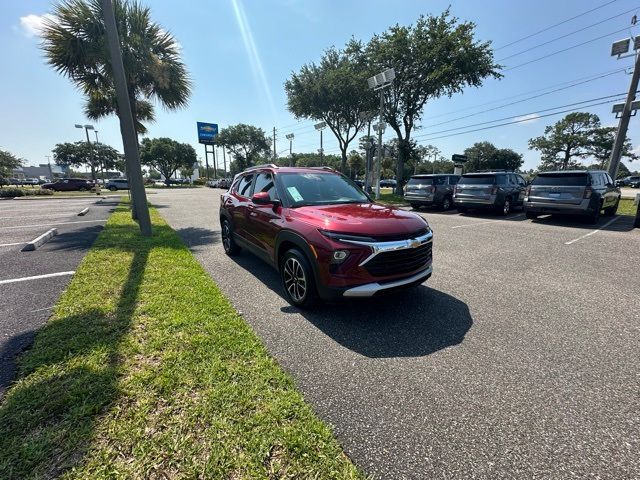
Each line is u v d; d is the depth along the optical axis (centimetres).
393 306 379
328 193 447
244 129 5950
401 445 184
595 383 240
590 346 293
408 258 327
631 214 1240
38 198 2236
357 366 260
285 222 380
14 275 456
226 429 187
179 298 375
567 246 693
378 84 1914
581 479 163
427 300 398
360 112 2427
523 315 356
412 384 238
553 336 310
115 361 249
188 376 233
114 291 393
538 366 262
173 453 170
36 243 627
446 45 1897
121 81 688
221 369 243
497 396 226
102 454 168
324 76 2428
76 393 210
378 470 167
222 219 641
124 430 184
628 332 318
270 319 344
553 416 207
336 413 208
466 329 324
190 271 480
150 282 428
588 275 494
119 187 3759
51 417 192
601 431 195
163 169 6394
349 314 357
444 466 171
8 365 243
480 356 276
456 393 229
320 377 245
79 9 834
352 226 319
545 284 454
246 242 515
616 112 1535
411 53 2036
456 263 560
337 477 160
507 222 1066
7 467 158
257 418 195
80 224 948
